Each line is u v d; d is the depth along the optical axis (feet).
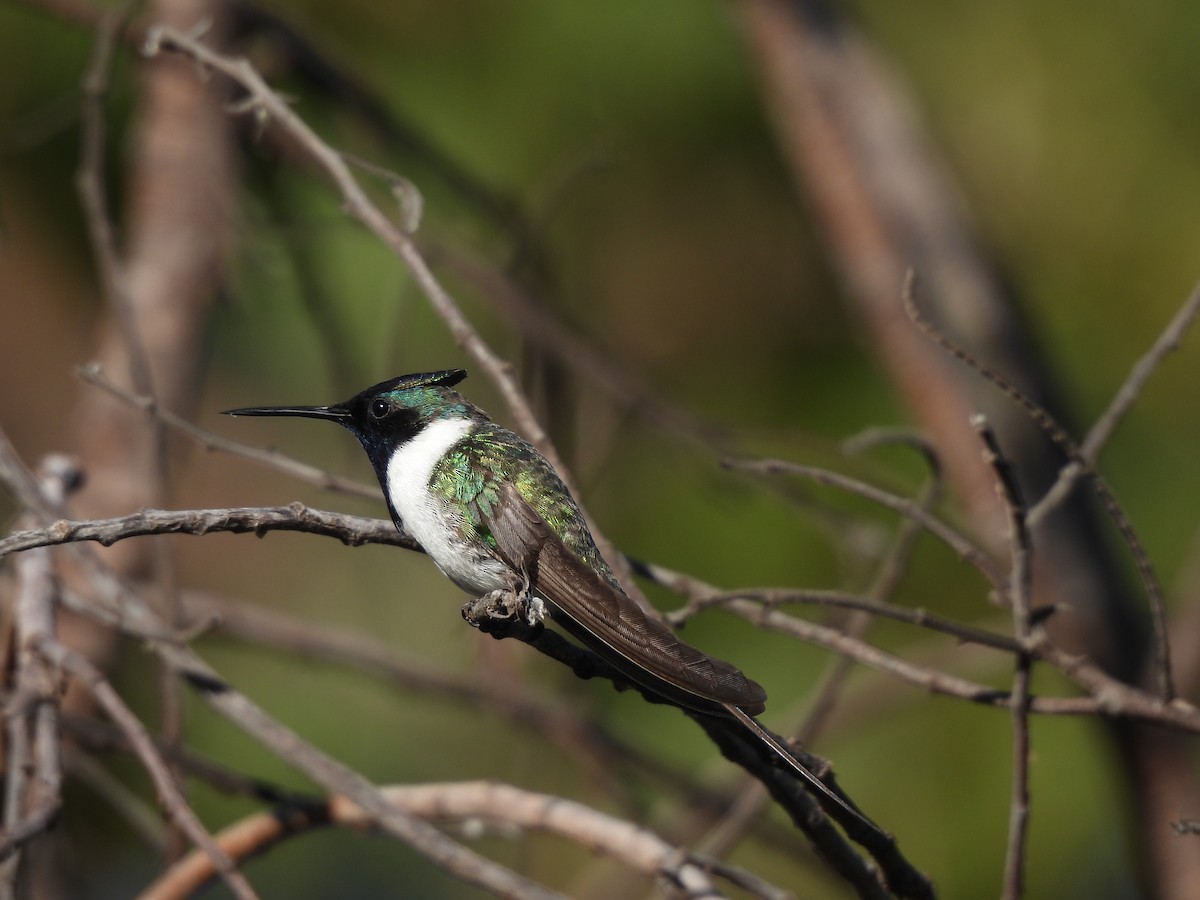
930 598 33.63
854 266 34.27
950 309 33.32
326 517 17.71
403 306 29.86
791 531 33.45
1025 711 19.65
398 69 35.60
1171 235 33.42
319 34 35.86
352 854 42.98
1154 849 30.71
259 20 33.88
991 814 32.68
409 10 35.60
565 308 34.60
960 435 32.48
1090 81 34.17
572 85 34.86
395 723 37.91
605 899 33.53
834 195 34.35
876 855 18.42
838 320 35.99
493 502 21.93
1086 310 34.24
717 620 33.71
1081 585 32.07
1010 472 18.71
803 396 35.24
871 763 33.35
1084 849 32.83
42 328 38.86
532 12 34.76
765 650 33.53
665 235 36.17
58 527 15.94
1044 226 34.42
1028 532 19.44
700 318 36.35
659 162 35.63
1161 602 19.54
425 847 20.11
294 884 42.52
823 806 17.78
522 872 28.40
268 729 21.27
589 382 32.27
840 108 34.78
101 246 25.67
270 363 39.22
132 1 27.12
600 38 34.68
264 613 31.55
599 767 30.94
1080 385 34.19
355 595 40.14
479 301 35.81
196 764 24.47
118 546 31.12
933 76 35.76
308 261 32.53
